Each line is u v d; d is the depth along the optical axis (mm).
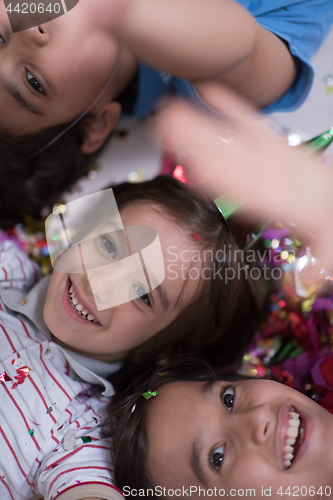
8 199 1312
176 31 853
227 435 860
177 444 870
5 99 1042
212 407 909
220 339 1199
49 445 939
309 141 1081
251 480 808
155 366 1149
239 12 906
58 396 1000
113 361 1140
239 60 938
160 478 872
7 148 1158
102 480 891
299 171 1036
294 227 1041
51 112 1078
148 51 904
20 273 1213
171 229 1022
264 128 1224
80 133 1199
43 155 1205
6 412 934
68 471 890
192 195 1066
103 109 1183
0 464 897
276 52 1051
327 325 1156
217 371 1130
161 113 1289
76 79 1013
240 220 1058
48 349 1053
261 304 1210
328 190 1018
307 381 1108
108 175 1416
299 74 1148
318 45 1205
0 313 1084
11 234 1341
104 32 951
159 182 1132
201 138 1182
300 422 887
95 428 1007
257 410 863
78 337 1047
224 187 1077
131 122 1363
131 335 1053
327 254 1026
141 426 925
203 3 857
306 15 1142
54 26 938
